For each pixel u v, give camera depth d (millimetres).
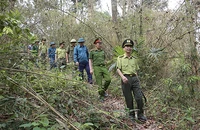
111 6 10234
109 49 9688
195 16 6215
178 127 4457
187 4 6328
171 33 7258
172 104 5496
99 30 10820
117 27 9258
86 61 7531
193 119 4652
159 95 5926
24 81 4082
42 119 3242
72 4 13086
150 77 7500
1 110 3459
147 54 7512
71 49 10539
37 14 9078
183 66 5898
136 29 8539
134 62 4949
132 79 4836
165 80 5957
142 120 4773
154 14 8539
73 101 4559
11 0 4066
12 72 3881
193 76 5613
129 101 4848
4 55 3615
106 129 4105
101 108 5066
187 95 5625
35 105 3617
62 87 4844
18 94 3881
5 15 3066
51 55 9312
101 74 6430
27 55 4074
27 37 3408
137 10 8656
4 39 3658
